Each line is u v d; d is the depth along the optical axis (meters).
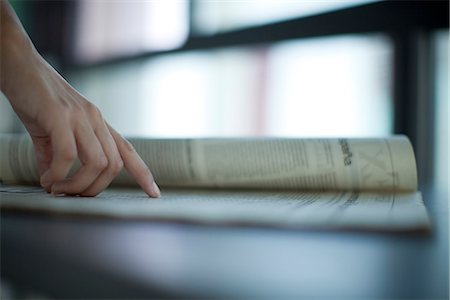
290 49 1.24
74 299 0.26
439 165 0.99
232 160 0.60
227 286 0.23
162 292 0.22
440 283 0.24
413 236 0.34
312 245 0.32
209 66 1.45
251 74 1.35
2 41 0.46
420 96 0.99
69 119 0.46
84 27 1.84
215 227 0.35
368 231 0.35
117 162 0.50
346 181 0.60
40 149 0.50
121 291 0.24
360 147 0.60
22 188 0.58
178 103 1.56
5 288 0.30
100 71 1.79
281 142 0.61
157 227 0.35
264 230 0.35
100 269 0.25
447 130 0.99
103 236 0.33
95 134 0.49
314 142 0.61
